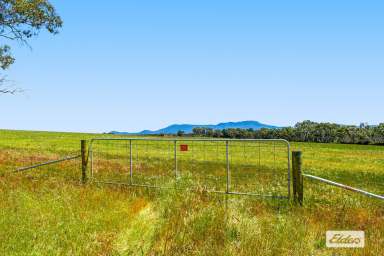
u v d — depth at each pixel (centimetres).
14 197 1126
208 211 975
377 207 1325
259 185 1622
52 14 3120
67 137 6366
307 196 1430
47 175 1759
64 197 1132
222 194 1366
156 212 1044
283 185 1664
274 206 1223
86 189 1333
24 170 1897
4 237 790
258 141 1325
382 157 4444
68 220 918
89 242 788
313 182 1912
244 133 11994
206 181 1673
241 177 1892
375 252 812
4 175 1634
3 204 1042
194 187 1391
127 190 1430
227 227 865
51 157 2712
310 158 3997
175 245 780
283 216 1050
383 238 911
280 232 874
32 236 801
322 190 1638
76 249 753
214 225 889
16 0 2939
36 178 1644
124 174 1873
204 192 1359
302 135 11469
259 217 1040
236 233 849
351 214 1163
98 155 3062
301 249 787
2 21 2977
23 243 763
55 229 847
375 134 10200
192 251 756
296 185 1236
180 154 3475
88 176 1686
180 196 1220
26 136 6247
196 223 900
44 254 725
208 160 2906
